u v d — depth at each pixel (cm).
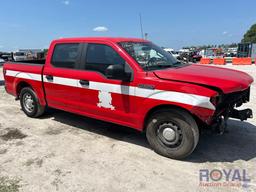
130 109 421
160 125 401
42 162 393
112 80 432
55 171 367
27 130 531
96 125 560
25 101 618
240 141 465
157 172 363
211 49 5062
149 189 325
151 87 388
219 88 346
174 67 443
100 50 455
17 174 360
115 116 445
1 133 515
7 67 648
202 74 383
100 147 446
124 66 419
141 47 464
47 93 554
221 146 445
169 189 325
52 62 536
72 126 555
